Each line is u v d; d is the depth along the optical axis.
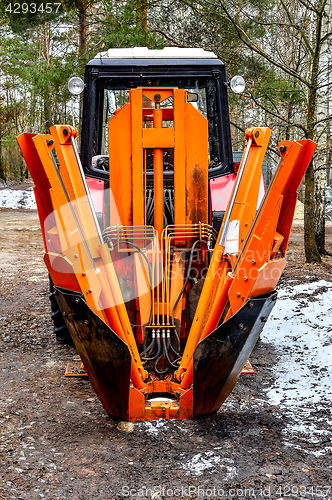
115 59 4.46
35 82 12.18
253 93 7.98
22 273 9.03
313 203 8.69
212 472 2.67
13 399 3.69
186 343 3.35
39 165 3.16
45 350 4.89
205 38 9.33
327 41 8.35
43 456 2.85
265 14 8.91
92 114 4.46
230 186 4.56
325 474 2.64
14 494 2.48
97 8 11.26
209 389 3.10
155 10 10.16
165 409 3.24
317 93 8.72
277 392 3.75
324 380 3.94
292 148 3.05
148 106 4.35
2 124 33.75
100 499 2.45
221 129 4.59
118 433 3.10
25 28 12.16
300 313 5.67
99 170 4.48
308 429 3.14
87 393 3.80
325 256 9.88
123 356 2.93
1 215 20.81
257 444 2.95
